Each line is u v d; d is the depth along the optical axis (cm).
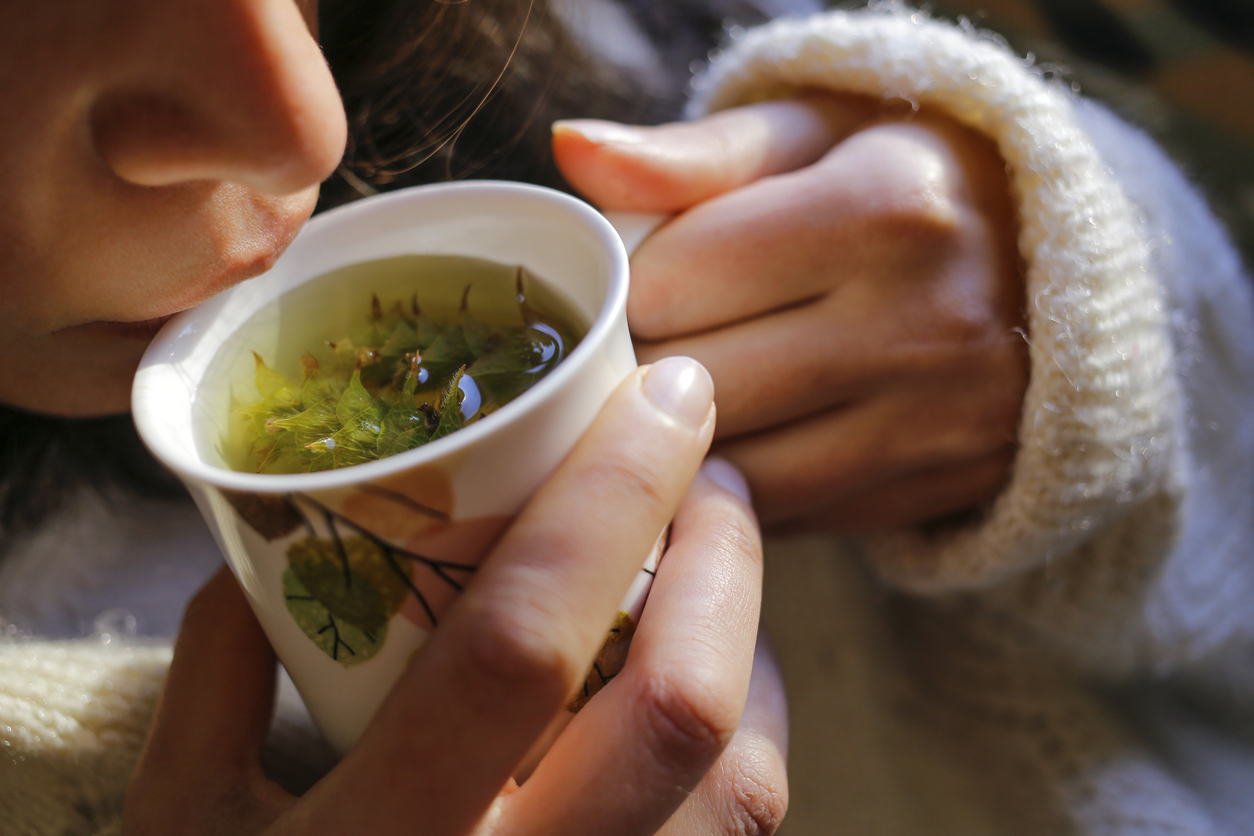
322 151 21
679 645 23
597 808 22
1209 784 38
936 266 27
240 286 24
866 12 32
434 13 31
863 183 27
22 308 23
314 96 21
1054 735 36
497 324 25
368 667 22
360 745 22
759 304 27
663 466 22
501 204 24
